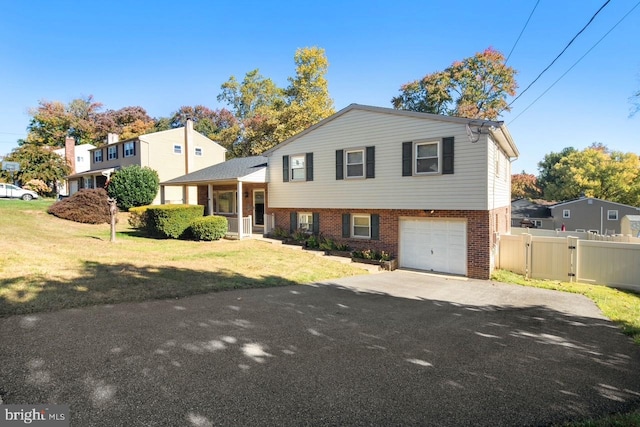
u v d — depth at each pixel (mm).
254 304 7176
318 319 6434
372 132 14836
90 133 51719
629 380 4320
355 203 15430
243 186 21141
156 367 4102
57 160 34625
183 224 17234
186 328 5473
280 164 18266
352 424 3184
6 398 3330
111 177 26016
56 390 3504
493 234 13344
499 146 15336
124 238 16016
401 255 14531
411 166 13781
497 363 4750
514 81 35469
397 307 7777
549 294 10125
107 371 3941
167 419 3119
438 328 6301
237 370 4156
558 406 3637
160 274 9016
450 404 3609
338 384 3941
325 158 16406
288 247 16125
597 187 46812
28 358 4145
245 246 15625
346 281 10688
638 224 24328
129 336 4996
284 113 33719
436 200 13258
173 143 29969
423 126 13469
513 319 7195
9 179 33375
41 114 48594
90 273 8398
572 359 4988
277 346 4992
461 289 10531
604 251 12203
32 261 8805
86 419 3061
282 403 3484
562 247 12883
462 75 36438
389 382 4043
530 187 64500
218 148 32750
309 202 17078
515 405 3629
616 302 9250
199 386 3729
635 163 45500
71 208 20141
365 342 5352
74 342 4668
